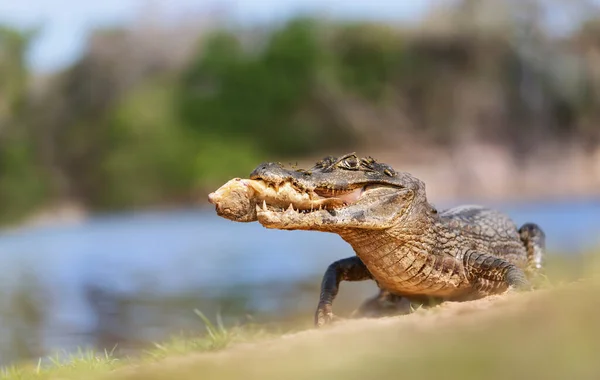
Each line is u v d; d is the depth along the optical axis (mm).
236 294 61062
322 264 80188
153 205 195750
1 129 197375
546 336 12406
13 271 86125
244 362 14617
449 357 12266
